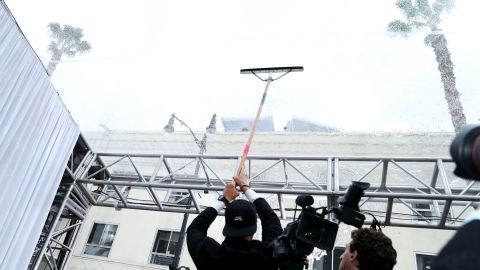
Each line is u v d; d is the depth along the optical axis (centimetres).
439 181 738
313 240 175
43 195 566
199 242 180
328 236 178
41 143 545
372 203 1087
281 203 638
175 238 1327
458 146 68
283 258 168
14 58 469
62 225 1148
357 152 1209
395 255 162
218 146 1377
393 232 1092
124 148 1633
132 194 1392
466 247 62
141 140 1614
